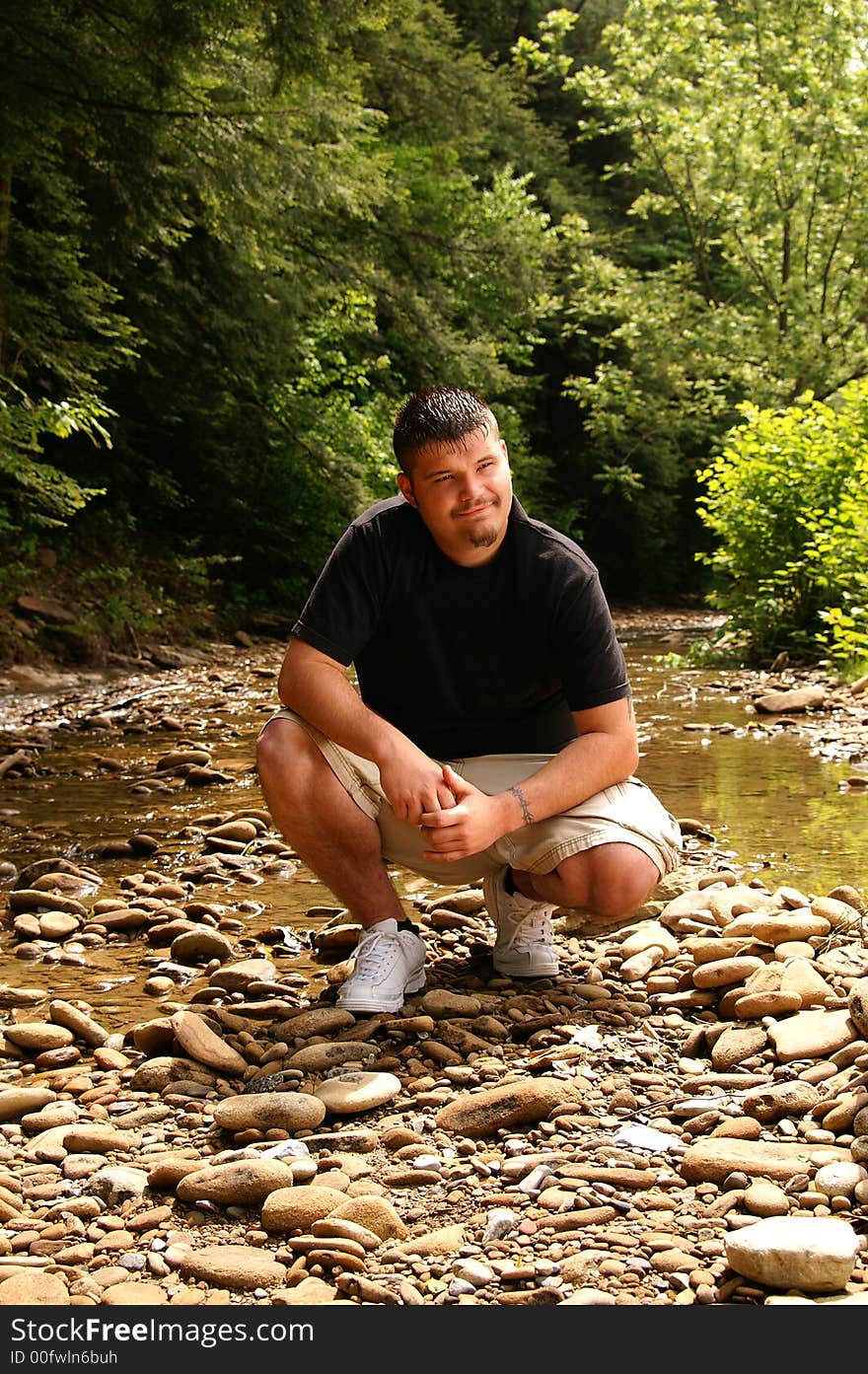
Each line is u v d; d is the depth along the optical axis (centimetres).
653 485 2734
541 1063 232
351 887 278
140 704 881
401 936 271
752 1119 203
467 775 279
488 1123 208
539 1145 202
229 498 1499
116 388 1377
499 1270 165
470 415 244
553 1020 254
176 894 375
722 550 1073
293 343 1475
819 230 2112
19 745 677
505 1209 180
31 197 1158
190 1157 203
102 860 434
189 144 1006
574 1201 181
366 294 1652
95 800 541
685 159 2177
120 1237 178
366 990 261
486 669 268
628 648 1337
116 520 1339
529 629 262
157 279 1328
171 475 1462
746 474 1032
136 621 1195
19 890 397
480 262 1889
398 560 259
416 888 387
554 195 2612
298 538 1578
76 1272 169
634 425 2555
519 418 2478
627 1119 211
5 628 1045
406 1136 204
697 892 339
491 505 248
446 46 1889
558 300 2316
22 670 1016
